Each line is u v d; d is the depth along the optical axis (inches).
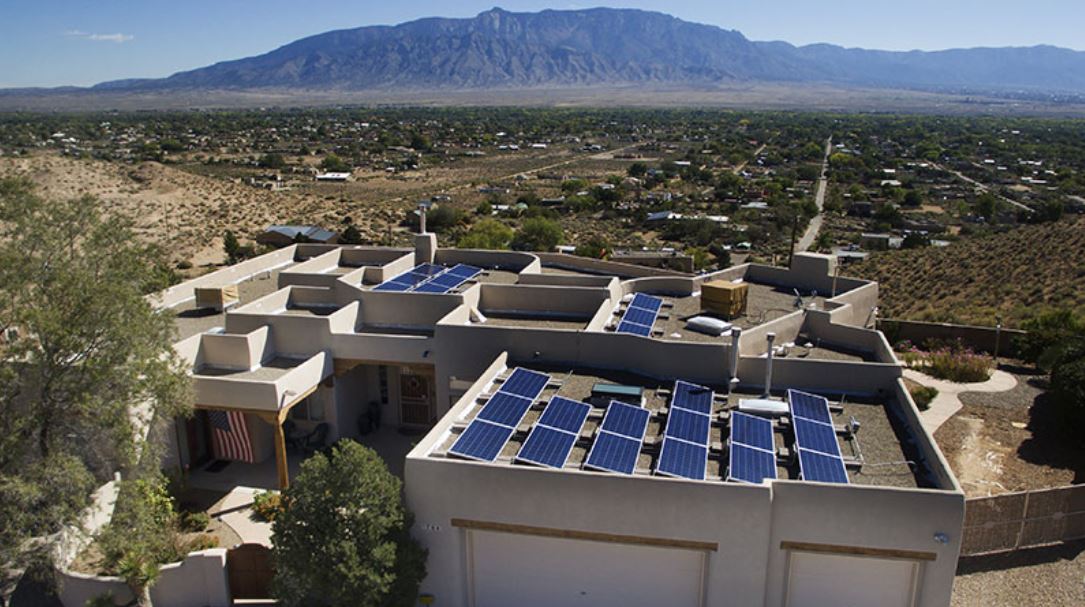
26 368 799.1
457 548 761.0
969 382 1406.3
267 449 1138.7
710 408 867.4
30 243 801.6
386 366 1213.7
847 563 713.6
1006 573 834.8
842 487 682.2
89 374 804.6
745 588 714.8
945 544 677.3
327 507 698.8
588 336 1002.1
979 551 861.8
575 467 754.8
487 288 1232.2
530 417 861.2
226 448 1088.8
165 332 910.4
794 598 731.4
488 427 814.5
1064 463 1074.1
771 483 691.4
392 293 1202.6
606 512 718.5
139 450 902.4
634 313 1161.4
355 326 1197.1
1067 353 1232.2
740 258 3218.5
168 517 908.6
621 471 732.7
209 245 3302.2
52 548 804.0
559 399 863.1
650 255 2511.1
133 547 786.8
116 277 840.3
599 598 761.6
